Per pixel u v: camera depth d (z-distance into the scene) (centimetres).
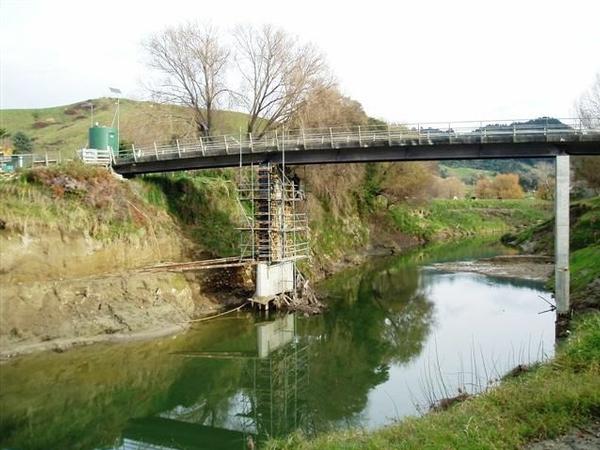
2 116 9031
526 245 7081
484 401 1408
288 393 2391
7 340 2767
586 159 6400
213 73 5209
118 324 3092
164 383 2531
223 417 2209
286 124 5041
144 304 3266
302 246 4900
